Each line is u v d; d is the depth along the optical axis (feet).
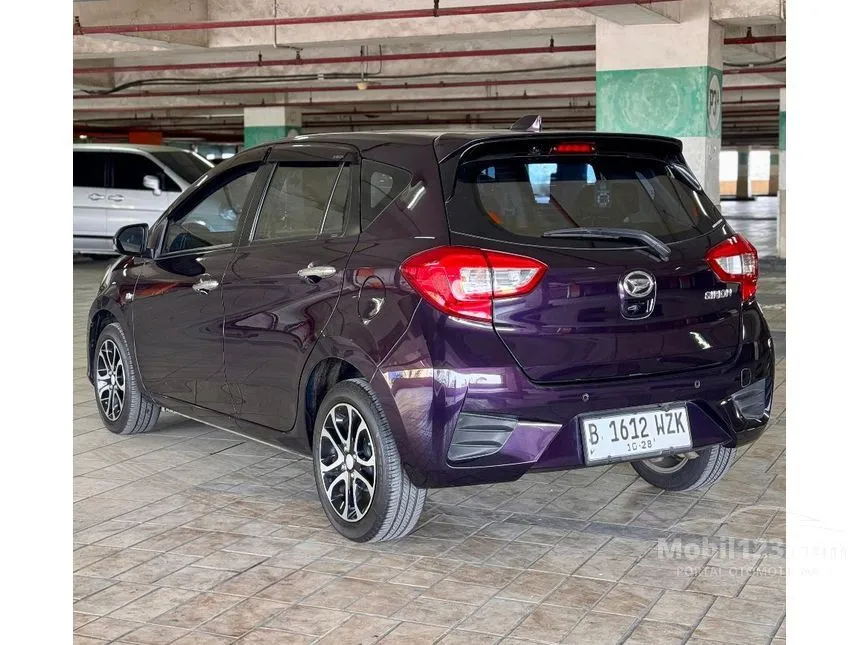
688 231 12.28
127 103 82.64
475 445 11.12
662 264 11.77
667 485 14.55
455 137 11.93
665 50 39.42
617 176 12.20
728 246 12.39
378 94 77.46
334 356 12.17
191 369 15.44
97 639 9.88
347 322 12.02
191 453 16.90
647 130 39.96
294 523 13.42
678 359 11.91
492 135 11.76
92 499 14.43
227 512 13.88
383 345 11.48
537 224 11.47
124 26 43.60
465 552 12.25
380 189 12.35
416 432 11.16
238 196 14.90
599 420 11.47
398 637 9.89
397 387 11.28
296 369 12.96
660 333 11.76
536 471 11.36
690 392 11.98
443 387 10.99
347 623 10.24
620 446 11.58
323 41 46.29
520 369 11.12
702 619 10.25
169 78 65.51
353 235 12.48
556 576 11.46
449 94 75.77
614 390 11.49
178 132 118.62
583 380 11.44
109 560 12.06
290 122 80.79
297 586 11.23
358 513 12.39
